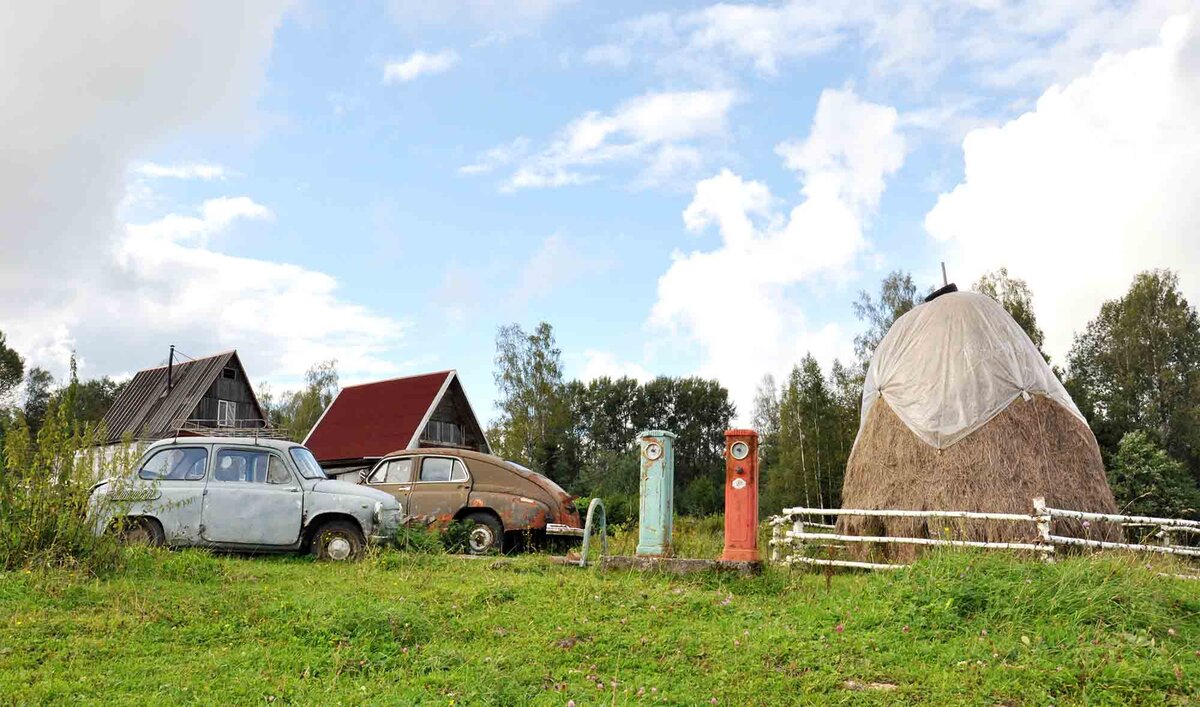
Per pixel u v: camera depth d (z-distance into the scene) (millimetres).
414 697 5277
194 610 7293
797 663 6074
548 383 46344
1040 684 5512
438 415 33531
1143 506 28469
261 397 71688
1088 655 5902
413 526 13000
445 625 7102
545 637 6770
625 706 5199
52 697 5137
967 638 6461
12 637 6340
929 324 13758
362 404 34625
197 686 5422
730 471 10109
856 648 6418
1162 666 5645
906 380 13406
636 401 59562
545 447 45531
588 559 11312
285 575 9641
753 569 9617
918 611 7023
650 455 10758
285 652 6215
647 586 8898
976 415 12523
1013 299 40562
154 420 39625
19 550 8648
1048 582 7191
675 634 6875
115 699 5148
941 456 12461
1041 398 12828
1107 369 46406
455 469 14984
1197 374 42906
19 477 9000
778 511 40875
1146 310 44906
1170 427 42750
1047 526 10289
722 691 5555
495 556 12602
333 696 5270
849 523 13297
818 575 10656
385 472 15406
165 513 11398
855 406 41844
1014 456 12211
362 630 6602
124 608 7301
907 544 12141
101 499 9648
